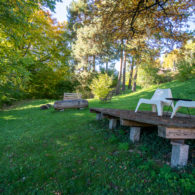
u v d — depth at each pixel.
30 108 9.34
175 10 4.24
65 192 1.95
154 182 1.91
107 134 3.75
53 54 13.02
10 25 5.10
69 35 20.06
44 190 2.04
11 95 11.41
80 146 3.27
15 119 6.56
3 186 2.18
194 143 2.73
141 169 2.20
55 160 2.80
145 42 5.46
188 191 1.67
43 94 16.05
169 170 2.00
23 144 3.64
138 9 4.12
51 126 4.93
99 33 5.98
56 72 15.02
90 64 19.77
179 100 2.75
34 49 12.19
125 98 11.79
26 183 2.21
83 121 5.22
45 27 11.34
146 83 14.99
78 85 17.72
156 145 2.81
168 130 2.03
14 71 6.08
